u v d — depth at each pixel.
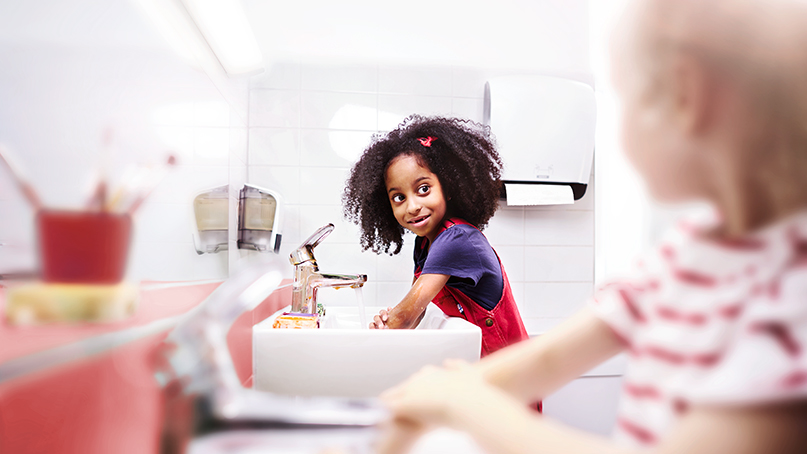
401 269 1.86
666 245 0.44
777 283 0.26
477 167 1.40
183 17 0.80
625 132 0.36
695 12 0.31
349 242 1.85
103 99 0.49
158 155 0.67
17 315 0.30
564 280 1.96
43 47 0.39
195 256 0.88
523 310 1.94
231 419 0.27
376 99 1.89
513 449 0.28
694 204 0.35
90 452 0.25
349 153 1.87
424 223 1.28
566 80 1.86
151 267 0.63
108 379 0.27
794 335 0.23
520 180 1.84
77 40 0.44
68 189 0.43
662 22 0.33
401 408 0.33
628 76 0.36
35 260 0.32
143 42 0.61
